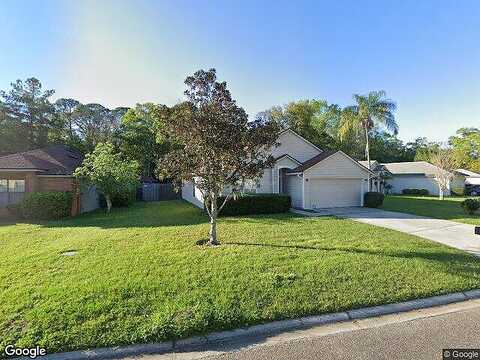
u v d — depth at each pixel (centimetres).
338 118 4019
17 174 1642
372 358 336
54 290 489
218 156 764
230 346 370
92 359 347
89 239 884
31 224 1267
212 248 762
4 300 458
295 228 1085
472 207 1533
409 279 558
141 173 3212
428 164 3800
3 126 3181
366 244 821
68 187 1712
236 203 1512
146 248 763
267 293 491
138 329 387
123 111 4125
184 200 2678
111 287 501
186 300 462
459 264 649
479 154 4147
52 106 3584
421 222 1278
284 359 338
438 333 391
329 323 427
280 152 2045
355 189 1975
